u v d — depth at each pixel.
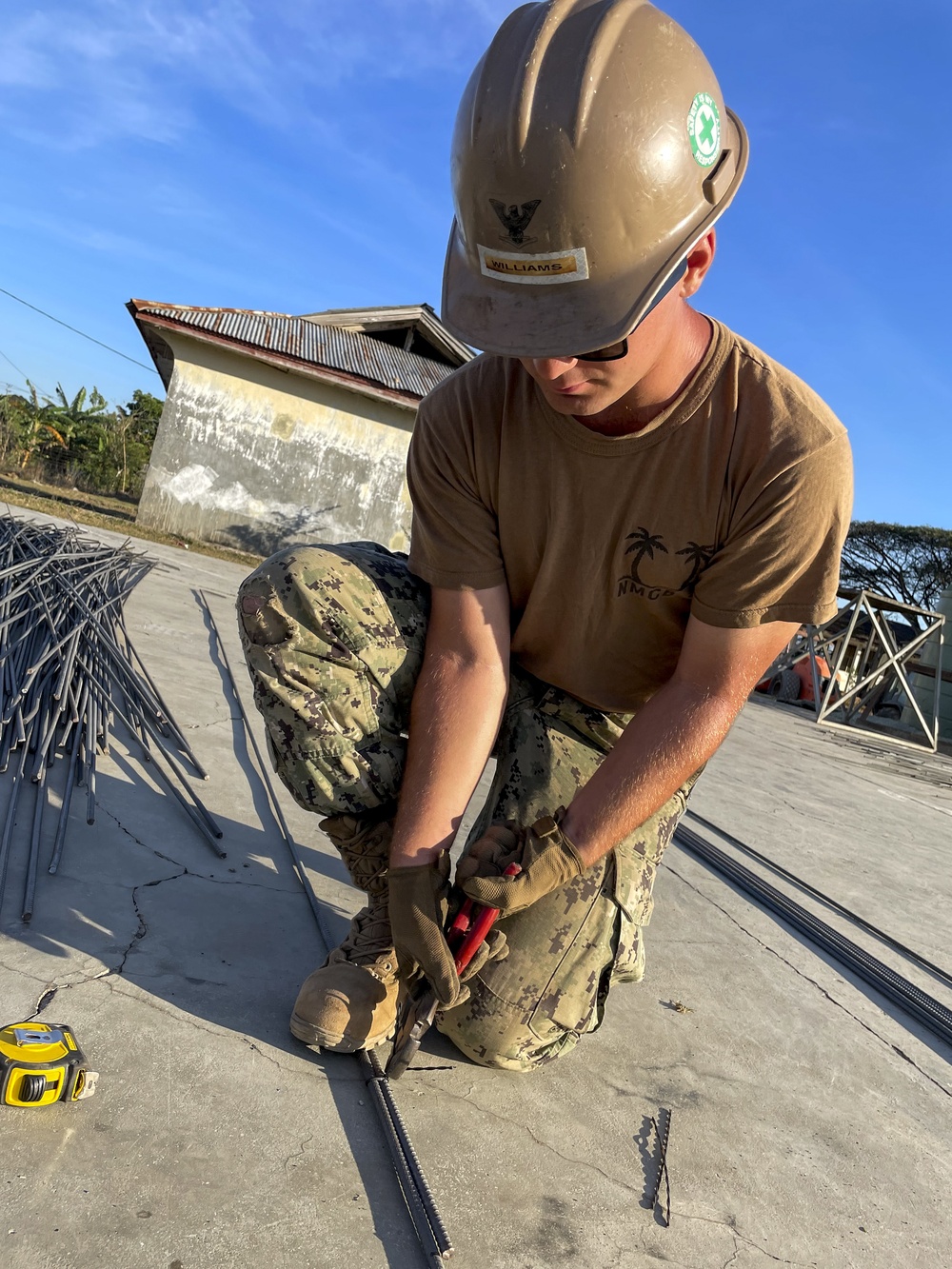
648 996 1.75
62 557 4.57
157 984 1.33
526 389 1.30
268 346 12.37
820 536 1.21
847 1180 1.30
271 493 12.77
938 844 4.27
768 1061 1.61
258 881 1.80
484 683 1.36
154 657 3.61
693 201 1.06
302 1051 1.27
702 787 4.08
